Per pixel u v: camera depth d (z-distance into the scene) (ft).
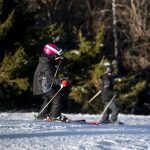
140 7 210.79
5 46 164.76
